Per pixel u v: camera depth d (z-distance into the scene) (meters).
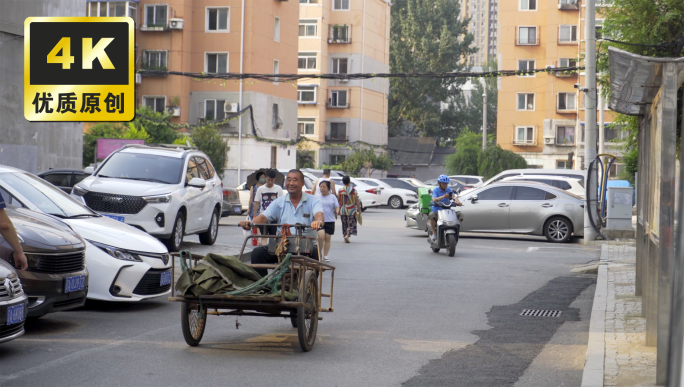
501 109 65.62
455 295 11.88
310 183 29.12
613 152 57.72
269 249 8.77
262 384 6.38
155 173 16.23
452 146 89.06
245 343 8.12
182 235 15.95
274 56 53.19
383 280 13.49
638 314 9.43
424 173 75.31
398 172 75.94
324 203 16.06
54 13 24.16
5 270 7.05
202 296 7.46
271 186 15.20
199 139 42.75
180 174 16.33
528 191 22.67
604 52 21.80
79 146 26.45
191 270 7.49
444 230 17.69
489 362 7.36
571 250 19.67
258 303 7.46
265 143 51.09
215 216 18.56
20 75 22.66
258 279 7.76
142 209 14.87
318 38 67.81
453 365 7.21
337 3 69.06
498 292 12.27
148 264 9.97
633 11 18.84
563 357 7.63
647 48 18.38
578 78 63.53
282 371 6.86
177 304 10.67
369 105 70.81
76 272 8.56
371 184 43.75
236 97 50.31
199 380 6.47
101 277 9.60
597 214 21.64
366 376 6.72
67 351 7.47
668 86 6.38
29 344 7.77
